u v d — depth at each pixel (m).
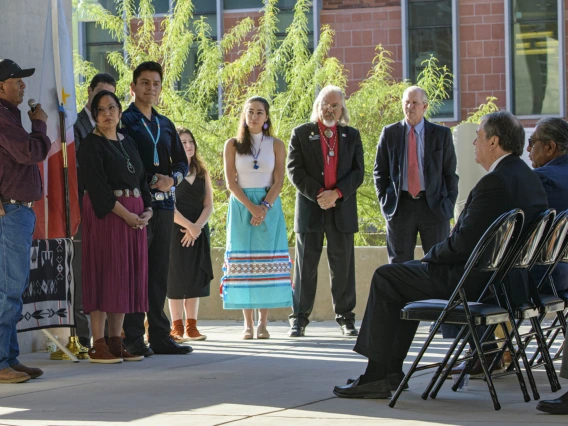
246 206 8.94
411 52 18.53
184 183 9.09
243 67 14.69
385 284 5.56
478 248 5.21
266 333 9.12
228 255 9.01
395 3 18.55
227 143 9.09
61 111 7.78
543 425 4.78
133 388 6.09
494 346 6.47
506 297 5.56
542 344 5.97
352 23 18.73
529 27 18.00
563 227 6.01
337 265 9.27
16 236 6.37
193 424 4.88
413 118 9.24
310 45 18.83
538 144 6.66
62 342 8.37
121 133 7.80
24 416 5.18
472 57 18.28
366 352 5.55
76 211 7.90
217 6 19.09
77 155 7.39
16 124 6.33
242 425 4.84
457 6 18.28
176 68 14.73
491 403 5.48
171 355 7.86
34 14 8.27
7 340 6.45
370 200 13.96
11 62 6.42
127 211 7.32
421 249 10.65
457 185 9.34
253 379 6.43
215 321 10.94
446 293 5.54
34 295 7.24
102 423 4.93
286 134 13.91
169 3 19.08
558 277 6.64
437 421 4.91
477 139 5.78
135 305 7.42
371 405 5.40
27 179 6.41
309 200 9.28
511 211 5.22
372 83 14.27
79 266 8.09
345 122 9.43
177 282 8.97
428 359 7.34
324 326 10.19
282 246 9.08
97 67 19.52
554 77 17.92
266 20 15.05
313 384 6.18
